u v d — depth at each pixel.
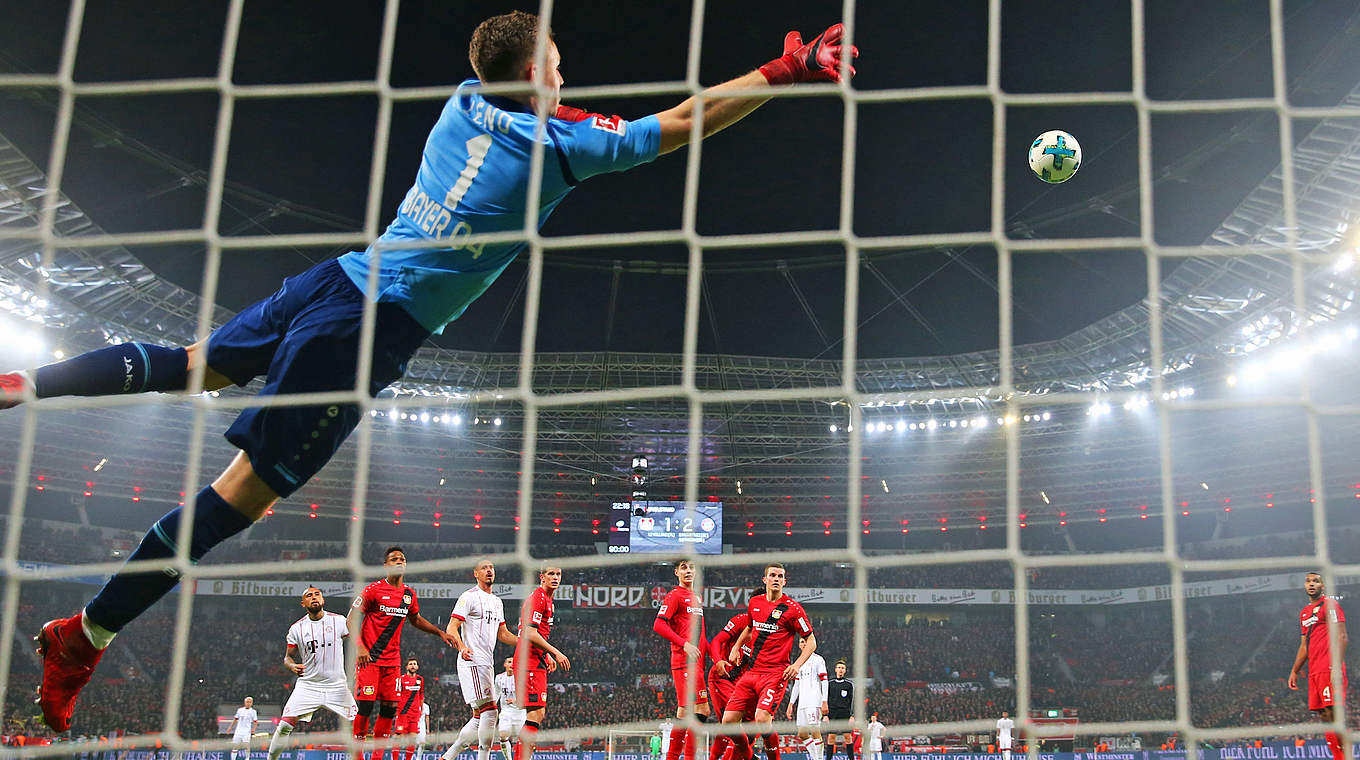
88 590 32.09
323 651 8.73
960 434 33.25
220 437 31.12
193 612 33.84
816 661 12.14
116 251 22.16
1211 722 30.31
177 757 2.92
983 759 20.98
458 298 3.31
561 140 3.17
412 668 11.37
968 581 37.88
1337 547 34.94
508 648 30.20
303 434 3.12
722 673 8.33
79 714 27.06
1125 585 37.47
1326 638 9.45
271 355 3.36
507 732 7.90
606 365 30.73
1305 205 20.11
